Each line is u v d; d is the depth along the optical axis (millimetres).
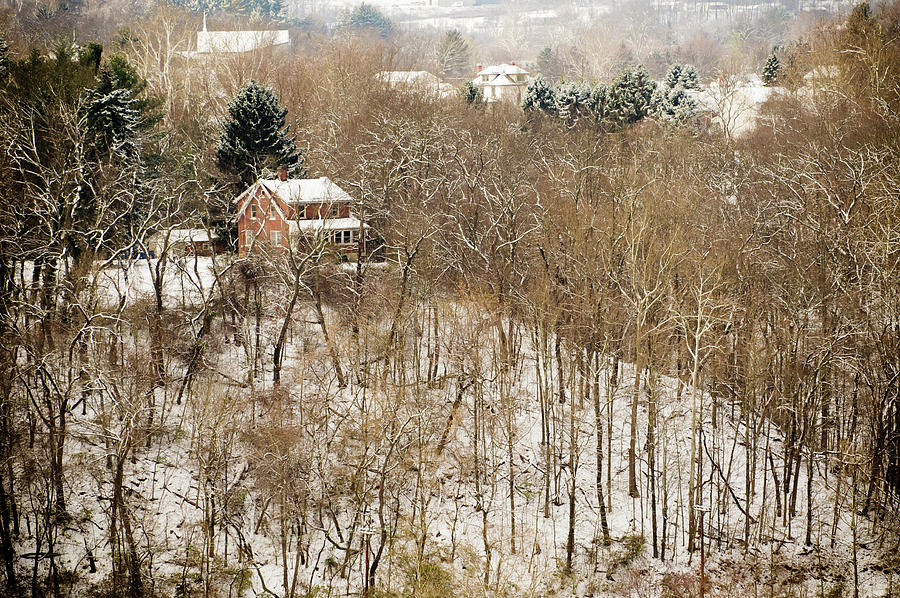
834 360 63031
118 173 76938
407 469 63750
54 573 54781
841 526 64000
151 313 69812
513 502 62375
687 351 71875
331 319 76562
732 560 61594
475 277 75688
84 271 67000
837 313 64812
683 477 68000
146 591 55938
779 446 69500
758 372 63562
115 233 74625
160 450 65000
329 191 77875
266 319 76750
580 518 64750
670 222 72000
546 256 74000
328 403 67750
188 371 66938
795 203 74750
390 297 72500
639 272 66125
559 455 66188
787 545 62531
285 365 72875
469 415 70312
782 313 68938
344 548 57281
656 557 61500
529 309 70500
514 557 61250
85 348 62281
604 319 68312
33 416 59781
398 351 67688
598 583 60000
